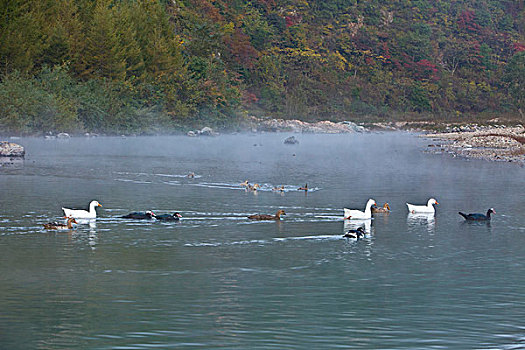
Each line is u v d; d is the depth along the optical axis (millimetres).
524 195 31094
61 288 14312
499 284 14859
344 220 23609
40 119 77688
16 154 49469
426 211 25672
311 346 11148
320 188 33219
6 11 77875
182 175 38219
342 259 17266
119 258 17125
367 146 77062
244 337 11516
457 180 37781
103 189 31250
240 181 35625
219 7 165875
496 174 41625
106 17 88500
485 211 26297
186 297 13727
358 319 12469
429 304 13359
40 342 11219
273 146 73250
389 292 14195
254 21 173250
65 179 35188
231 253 17828
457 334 11703
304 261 17000
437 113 190250
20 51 78188
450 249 18672
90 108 84312
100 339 11359
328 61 183375
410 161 52781
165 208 25641
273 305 13242
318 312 12828
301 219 23641
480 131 117625
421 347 11156
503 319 12508
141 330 11805
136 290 14188
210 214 24344
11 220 22578
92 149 59781
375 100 178500
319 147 73438
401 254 17938
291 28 185875
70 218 21688
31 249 18109
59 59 84875
